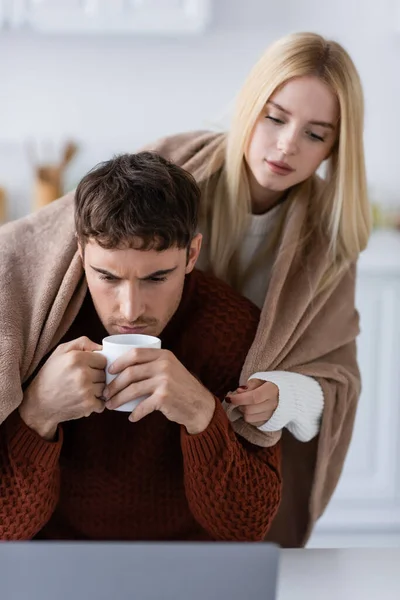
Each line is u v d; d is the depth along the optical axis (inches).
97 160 125.0
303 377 57.1
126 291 45.9
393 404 110.0
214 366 54.9
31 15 113.6
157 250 44.9
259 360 55.0
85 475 53.1
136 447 52.7
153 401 45.8
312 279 59.5
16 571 34.6
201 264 63.7
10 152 122.5
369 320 107.8
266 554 34.9
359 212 62.0
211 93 124.6
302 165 59.0
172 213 45.2
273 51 57.7
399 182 127.3
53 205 56.7
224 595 35.1
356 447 111.2
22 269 53.5
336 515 112.4
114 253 44.9
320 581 45.3
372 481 111.8
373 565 47.4
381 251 108.3
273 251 63.7
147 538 55.3
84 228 45.5
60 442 49.2
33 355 50.6
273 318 56.5
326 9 122.8
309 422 57.0
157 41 122.6
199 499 50.8
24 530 49.7
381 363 109.0
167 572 34.9
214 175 62.5
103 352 46.2
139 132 125.1
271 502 52.5
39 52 122.3
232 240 62.8
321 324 61.2
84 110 124.3
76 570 34.8
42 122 124.2
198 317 54.9
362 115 59.7
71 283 50.9
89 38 122.2
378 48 123.9
